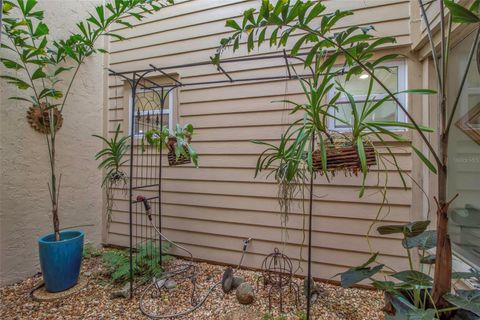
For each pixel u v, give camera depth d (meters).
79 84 2.64
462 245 1.60
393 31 1.91
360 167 1.16
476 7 0.96
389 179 1.94
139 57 2.76
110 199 2.56
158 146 2.34
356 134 1.18
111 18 2.06
